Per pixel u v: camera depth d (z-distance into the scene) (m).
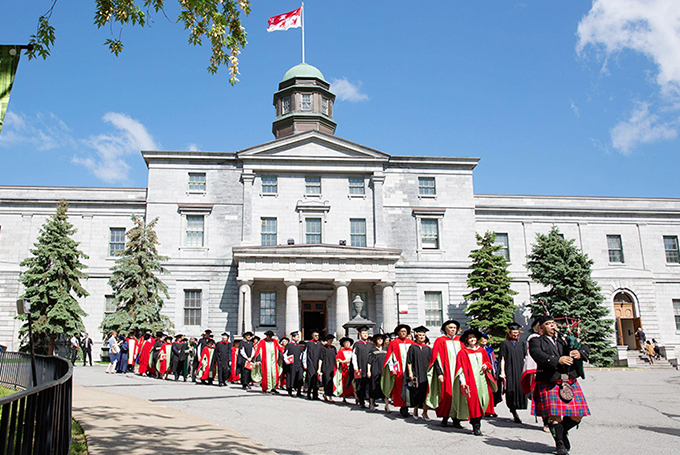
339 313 37.78
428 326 42.47
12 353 21.11
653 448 10.73
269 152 43.06
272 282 40.75
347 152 43.72
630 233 48.94
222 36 12.25
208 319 40.38
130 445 9.66
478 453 10.16
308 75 50.19
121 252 37.00
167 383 24.95
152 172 42.50
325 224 42.59
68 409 8.91
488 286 38.28
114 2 11.80
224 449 9.65
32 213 42.62
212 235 41.81
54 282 35.53
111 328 34.91
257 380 22.34
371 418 14.63
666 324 47.50
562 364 9.56
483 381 12.70
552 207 47.94
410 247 43.47
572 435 12.25
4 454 5.79
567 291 40.09
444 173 45.34
